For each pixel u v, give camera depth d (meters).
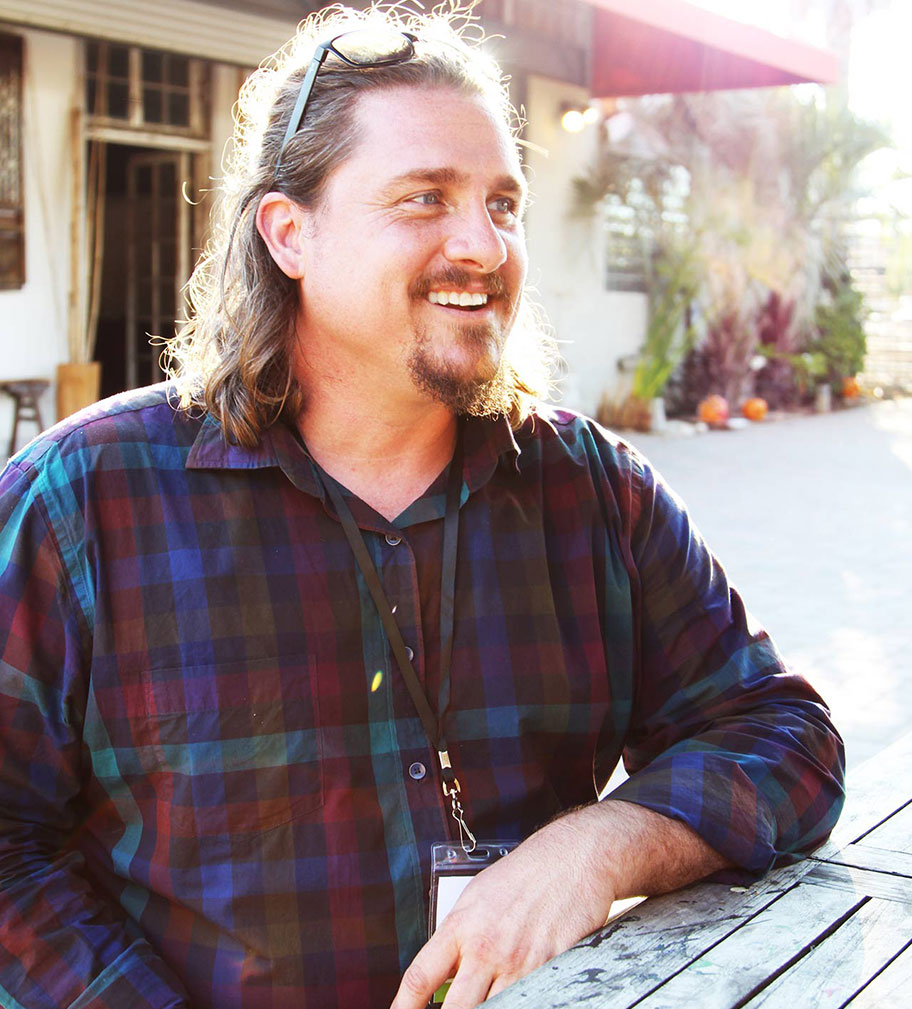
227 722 1.33
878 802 1.61
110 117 8.72
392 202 1.33
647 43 11.06
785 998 1.10
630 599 1.54
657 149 13.33
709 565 1.60
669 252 13.35
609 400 12.95
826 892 1.33
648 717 1.60
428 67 1.37
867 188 16.36
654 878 1.31
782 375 15.59
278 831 1.34
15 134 8.04
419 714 1.40
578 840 1.29
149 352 10.00
